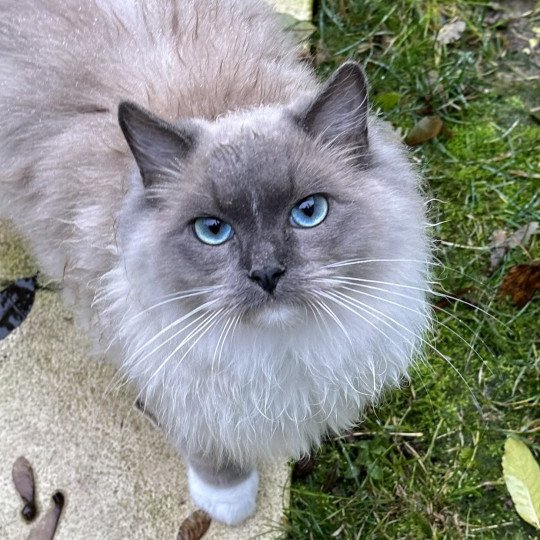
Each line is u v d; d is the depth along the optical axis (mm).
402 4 688
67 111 439
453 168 626
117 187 396
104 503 511
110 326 413
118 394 538
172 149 353
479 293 577
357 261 350
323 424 448
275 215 337
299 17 674
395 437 536
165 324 369
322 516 508
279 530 500
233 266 342
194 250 345
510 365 558
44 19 458
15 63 456
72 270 435
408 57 663
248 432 420
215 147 346
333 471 521
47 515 506
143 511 508
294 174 339
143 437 529
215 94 406
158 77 423
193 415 413
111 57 438
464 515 514
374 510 511
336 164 354
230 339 370
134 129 345
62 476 519
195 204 342
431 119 631
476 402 545
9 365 550
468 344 534
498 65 673
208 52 435
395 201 368
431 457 532
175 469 519
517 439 521
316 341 381
